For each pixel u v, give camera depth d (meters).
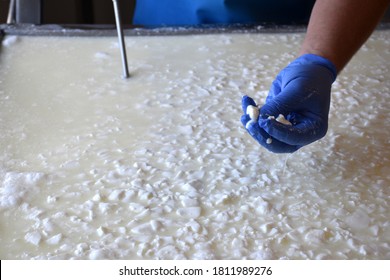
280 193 0.92
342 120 1.13
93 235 0.83
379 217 0.87
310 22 1.06
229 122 1.12
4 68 1.35
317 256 0.80
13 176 0.95
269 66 1.36
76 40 1.50
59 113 1.16
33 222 0.85
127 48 1.46
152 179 0.95
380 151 1.03
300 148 1.04
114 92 1.25
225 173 0.97
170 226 0.85
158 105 1.19
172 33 1.52
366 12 1.02
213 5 1.60
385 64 1.38
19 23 1.56
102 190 0.92
